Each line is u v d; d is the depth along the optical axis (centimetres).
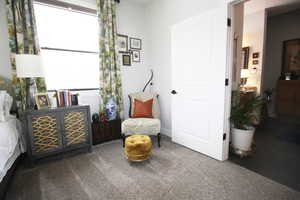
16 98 215
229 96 208
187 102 251
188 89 247
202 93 227
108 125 285
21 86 217
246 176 176
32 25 222
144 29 346
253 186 160
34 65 197
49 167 204
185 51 245
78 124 236
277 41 426
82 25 276
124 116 330
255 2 332
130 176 181
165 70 313
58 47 258
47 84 253
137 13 333
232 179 172
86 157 230
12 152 164
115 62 302
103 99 291
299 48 393
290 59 409
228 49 197
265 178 172
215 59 206
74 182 172
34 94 222
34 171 194
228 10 190
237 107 225
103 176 182
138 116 287
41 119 206
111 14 286
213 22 204
